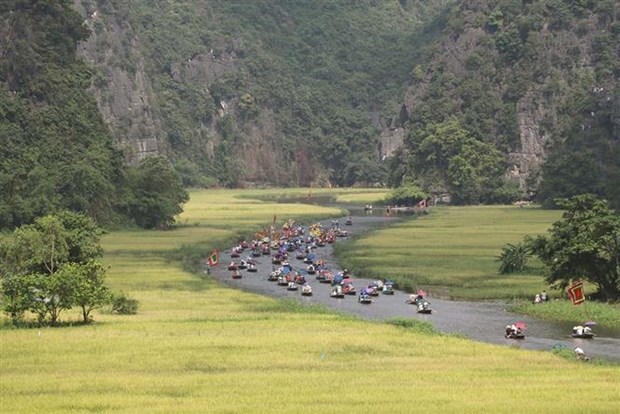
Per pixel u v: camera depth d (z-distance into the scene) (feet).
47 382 370.53
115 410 326.44
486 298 640.17
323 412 321.52
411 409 325.21
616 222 615.98
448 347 444.96
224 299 616.39
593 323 525.75
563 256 618.03
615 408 325.83
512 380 374.02
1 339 457.68
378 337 468.34
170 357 417.69
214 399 341.82
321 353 427.74
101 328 492.95
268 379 376.68
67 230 636.48
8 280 522.88
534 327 528.22
